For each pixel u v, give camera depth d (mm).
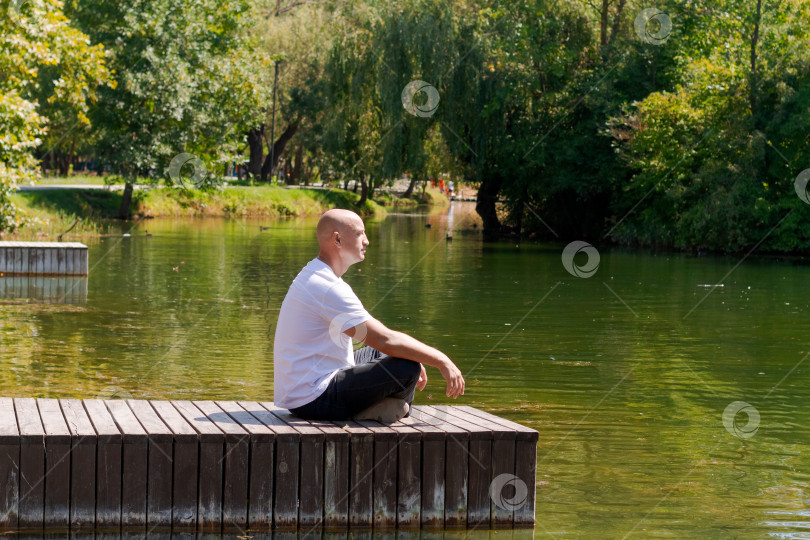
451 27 34094
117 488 4504
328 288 4793
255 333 11586
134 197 39844
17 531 4422
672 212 32531
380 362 4875
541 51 35562
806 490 5711
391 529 4715
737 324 13445
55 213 34688
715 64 31250
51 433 4473
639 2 36344
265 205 45219
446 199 82812
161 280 17766
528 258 25844
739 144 29859
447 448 4754
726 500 5473
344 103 36875
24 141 21141
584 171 36125
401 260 24188
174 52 35156
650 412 7852
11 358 9500
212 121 36875
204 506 4574
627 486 5734
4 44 19969
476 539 4684
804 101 28891
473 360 10203
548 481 5816
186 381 8523
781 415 7824
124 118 35844
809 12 31891
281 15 54062
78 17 34969
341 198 50438
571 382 9062
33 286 16156
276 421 4875
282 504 4625
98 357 9688
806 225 28938
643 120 31609
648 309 15062
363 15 35031
